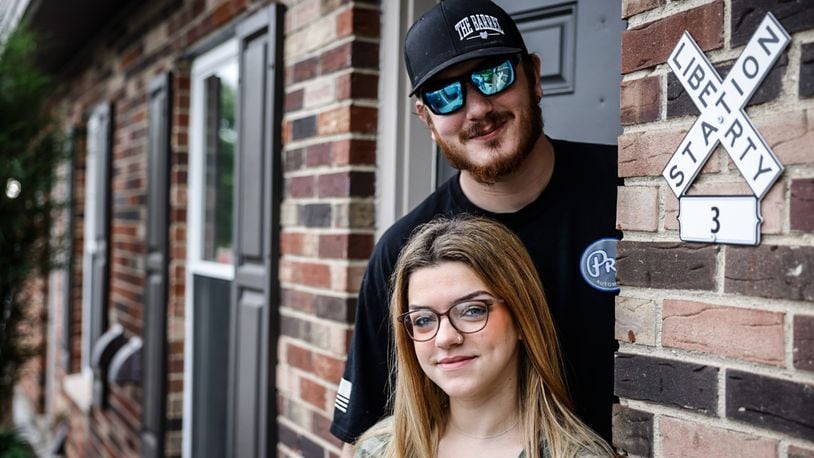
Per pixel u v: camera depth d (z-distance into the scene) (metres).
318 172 2.38
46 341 7.26
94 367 4.46
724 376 1.13
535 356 1.24
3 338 5.30
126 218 4.62
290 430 2.51
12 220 4.95
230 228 3.44
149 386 3.90
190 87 3.82
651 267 1.25
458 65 1.41
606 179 1.51
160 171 3.85
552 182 1.52
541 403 1.25
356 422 1.68
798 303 1.04
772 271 1.07
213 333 3.51
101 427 4.86
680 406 1.20
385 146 2.24
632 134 1.29
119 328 4.59
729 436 1.13
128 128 4.62
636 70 1.28
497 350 1.22
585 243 1.48
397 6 2.19
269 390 2.59
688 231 1.19
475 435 1.29
